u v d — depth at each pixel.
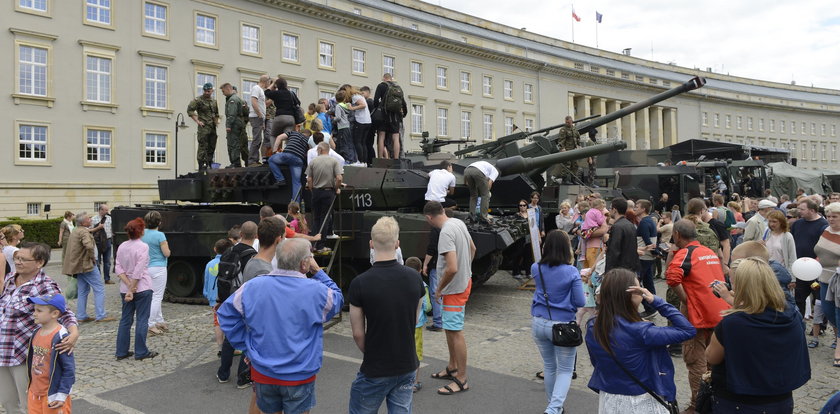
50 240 26.77
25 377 5.01
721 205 12.42
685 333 3.65
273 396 3.91
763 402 3.47
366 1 44.47
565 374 5.25
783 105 82.94
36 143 28.69
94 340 8.59
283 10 38.16
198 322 9.82
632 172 20.58
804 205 7.83
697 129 74.38
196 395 6.16
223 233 11.42
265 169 11.23
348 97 12.49
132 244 7.46
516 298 11.86
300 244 4.04
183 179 12.40
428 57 47.47
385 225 4.20
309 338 3.95
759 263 3.58
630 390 3.72
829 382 6.46
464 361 6.16
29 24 28.09
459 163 14.47
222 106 35.19
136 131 31.73
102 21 30.53
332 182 9.15
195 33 34.03
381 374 3.97
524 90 55.78
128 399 6.04
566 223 13.27
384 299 4.00
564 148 16.39
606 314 3.79
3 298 5.10
